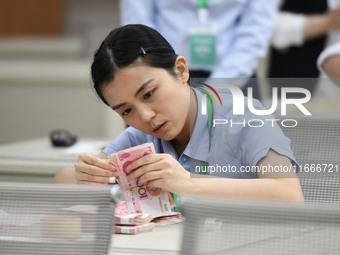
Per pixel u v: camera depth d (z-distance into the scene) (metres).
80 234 3.04
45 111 12.41
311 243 2.66
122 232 3.85
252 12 7.84
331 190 3.96
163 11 7.85
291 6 9.27
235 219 2.68
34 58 16.03
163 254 3.36
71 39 20.59
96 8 21.33
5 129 12.59
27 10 20.44
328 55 5.44
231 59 7.75
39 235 3.09
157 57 4.12
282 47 9.23
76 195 3.06
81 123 12.34
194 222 2.71
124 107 4.13
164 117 4.12
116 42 4.08
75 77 12.24
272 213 2.65
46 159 7.07
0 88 12.52
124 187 4.12
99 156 4.89
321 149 3.96
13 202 3.12
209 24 7.79
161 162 4.06
